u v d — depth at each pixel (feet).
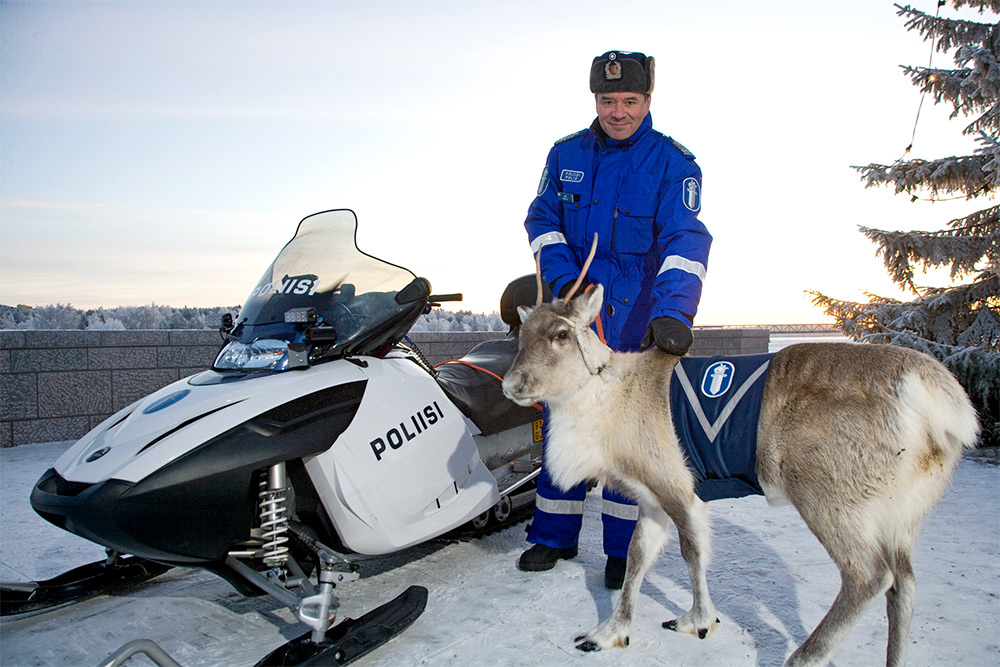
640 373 10.15
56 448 23.08
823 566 12.95
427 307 12.17
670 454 9.69
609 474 10.39
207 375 10.87
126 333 25.09
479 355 15.25
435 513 11.43
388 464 10.53
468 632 10.46
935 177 25.16
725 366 9.75
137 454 8.97
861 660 9.43
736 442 9.27
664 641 10.11
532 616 11.03
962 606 11.03
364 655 9.34
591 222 13.15
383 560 13.69
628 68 12.46
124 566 12.17
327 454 9.96
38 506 9.20
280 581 9.89
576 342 9.91
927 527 15.17
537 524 13.39
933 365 8.68
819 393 8.88
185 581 12.79
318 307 11.00
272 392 9.77
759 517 16.31
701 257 11.94
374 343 11.35
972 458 22.53
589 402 10.07
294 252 11.71
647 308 13.01
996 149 22.84
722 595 11.68
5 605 10.73
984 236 25.31
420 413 11.32
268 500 9.60
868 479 8.49
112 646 10.20
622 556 12.20
